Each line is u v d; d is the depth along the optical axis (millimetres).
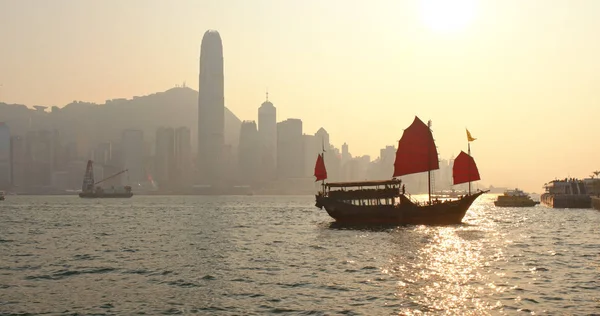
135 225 110438
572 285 41500
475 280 43656
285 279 45406
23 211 177000
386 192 99312
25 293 40406
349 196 100000
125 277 47031
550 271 47875
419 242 71938
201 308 35656
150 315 34031
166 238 81625
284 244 72375
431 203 100438
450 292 39156
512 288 40406
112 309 35500
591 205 172625
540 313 33469
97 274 48625
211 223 116688
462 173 104312
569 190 194750
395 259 55875
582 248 65250
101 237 83625
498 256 57812
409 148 99625
